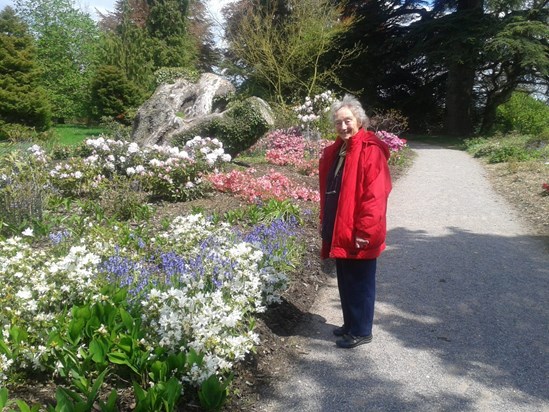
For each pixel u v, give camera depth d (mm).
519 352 3764
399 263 5723
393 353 3746
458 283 5117
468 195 9812
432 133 30250
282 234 5727
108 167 8109
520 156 14188
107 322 3088
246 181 8242
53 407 2457
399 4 29016
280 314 4238
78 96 27438
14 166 7473
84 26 29828
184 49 33406
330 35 21844
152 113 12102
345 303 3873
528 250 6246
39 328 3008
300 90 21797
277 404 3133
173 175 7754
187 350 3037
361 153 3520
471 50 24375
